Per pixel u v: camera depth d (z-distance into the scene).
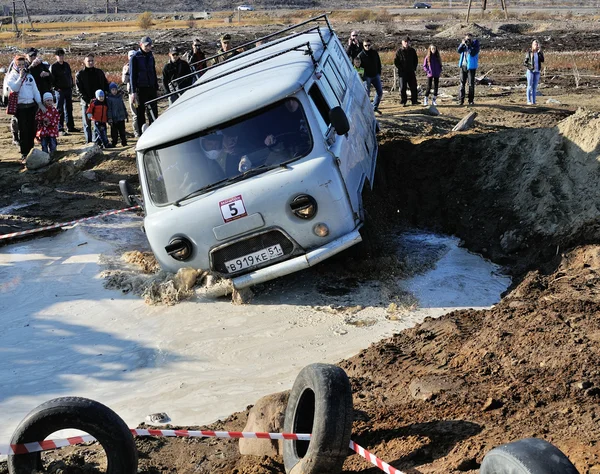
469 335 7.55
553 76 30.03
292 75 9.36
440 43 49.09
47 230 12.74
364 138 11.35
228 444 6.34
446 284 9.42
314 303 9.12
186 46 50.06
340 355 7.86
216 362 7.95
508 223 10.74
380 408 6.36
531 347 6.68
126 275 10.34
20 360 8.27
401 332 8.15
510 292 8.94
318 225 8.93
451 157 12.90
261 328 8.61
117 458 5.15
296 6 135.88
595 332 6.62
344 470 5.44
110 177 15.79
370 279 9.68
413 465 5.20
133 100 17.52
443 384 6.42
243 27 79.44
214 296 9.38
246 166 9.02
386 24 77.94
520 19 81.50
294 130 9.02
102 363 8.10
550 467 3.61
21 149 16.98
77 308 9.51
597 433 4.88
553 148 11.42
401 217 11.91
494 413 5.65
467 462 4.89
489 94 25.34
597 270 8.73
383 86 28.47
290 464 5.35
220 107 9.13
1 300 9.92
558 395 5.73
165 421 6.89
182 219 9.09
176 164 9.19
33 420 5.12
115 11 133.62
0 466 6.11
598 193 10.11
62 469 5.37
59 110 20.25
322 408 5.04
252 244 9.09
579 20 78.06
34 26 103.81
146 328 8.84
